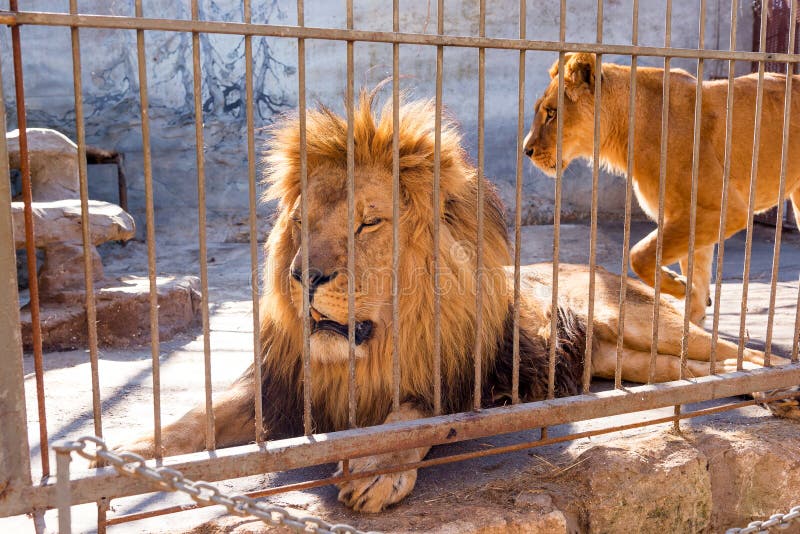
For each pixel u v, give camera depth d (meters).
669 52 2.47
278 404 2.73
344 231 2.47
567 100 4.27
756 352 3.26
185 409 3.20
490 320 2.75
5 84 10.91
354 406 2.21
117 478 1.92
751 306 5.35
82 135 1.80
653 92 4.18
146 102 1.85
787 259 8.16
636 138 4.17
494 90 11.12
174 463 1.97
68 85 11.06
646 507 2.48
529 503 2.28
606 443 2.66
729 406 2.79
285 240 2.65
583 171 11.06
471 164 2.85
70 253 5.09
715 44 11.06
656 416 3.05
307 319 2.11
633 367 3.44
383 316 2.53
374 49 11.09
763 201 4.49
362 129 2.57
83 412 3.15
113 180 11.03
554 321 2.47
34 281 1.85
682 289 3.87
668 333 3.37
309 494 2.33
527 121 11.19
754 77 4.39
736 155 4.16
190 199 11.20
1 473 1.84
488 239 2.79
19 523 2.14
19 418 1.85
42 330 4.53
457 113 11.14
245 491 2.36
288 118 2.82
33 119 11.05
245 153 11.17
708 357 3.32
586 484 2.43
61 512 1.55
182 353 4.39
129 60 11.04
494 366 2.84
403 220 2.53
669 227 4.00
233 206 11.20
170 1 11.02
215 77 11.09
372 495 2.17
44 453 1.92
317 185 2.55
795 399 2.93
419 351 2.57
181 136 11.14
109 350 4.55
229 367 4.03
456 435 2.28
